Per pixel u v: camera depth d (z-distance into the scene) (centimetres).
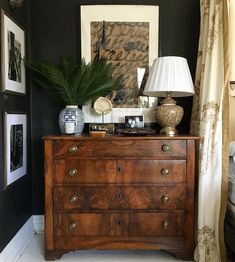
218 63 215
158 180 215
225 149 211
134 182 215
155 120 262
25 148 252
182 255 219
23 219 248
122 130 234
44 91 270
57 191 216
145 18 262
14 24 224
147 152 214
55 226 218
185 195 216
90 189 216
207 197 211
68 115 233
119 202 216
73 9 265
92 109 264
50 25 265
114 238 218
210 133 213
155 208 217
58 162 215
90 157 214
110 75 259
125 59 263
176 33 265
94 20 262
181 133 265
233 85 241
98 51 263
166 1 264
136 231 218
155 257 227
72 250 223
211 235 212
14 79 224
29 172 267
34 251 236
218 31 215
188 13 265
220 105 211
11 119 216
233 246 198
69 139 212
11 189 219
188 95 246
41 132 271
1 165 200
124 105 265
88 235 218
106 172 215
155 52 263
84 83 240
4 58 202
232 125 244
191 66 266
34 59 266
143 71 264
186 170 215
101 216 217
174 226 217
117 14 261
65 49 266
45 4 264
